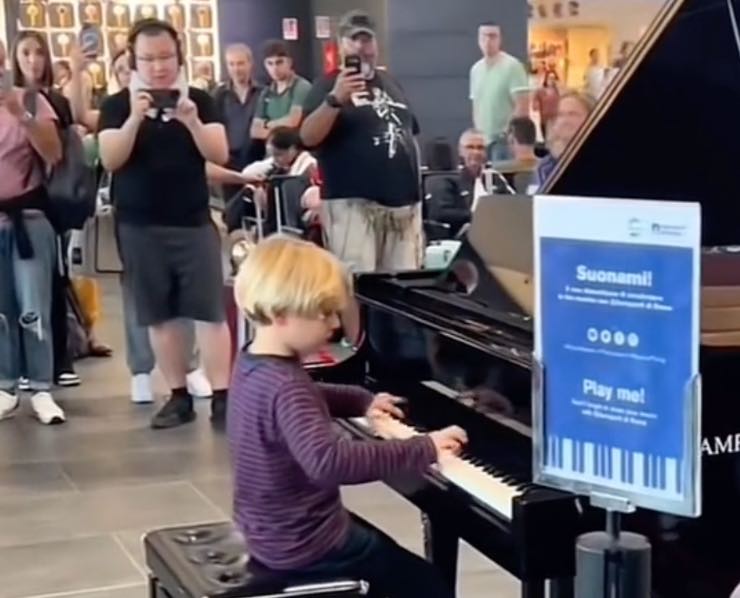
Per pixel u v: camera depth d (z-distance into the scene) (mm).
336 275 2449
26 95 5363
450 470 2498
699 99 3100
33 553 3930
